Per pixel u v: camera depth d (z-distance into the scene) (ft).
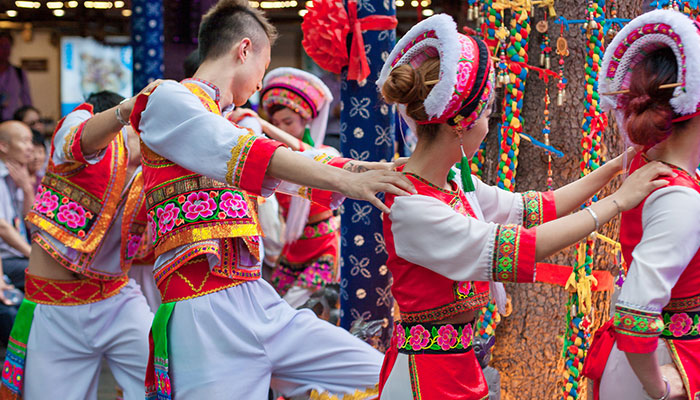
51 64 28.14
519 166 8.88
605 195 8.68
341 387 7.64
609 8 8.61
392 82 5.84
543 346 8.89
